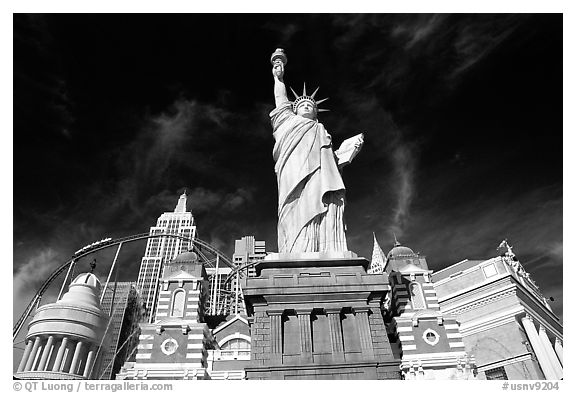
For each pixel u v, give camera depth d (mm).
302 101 75062
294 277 54031
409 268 73500
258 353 48688
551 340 88438
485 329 81750
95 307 74750
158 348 64062
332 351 49094
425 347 64375
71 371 66750
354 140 75875
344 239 62969
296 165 66625
